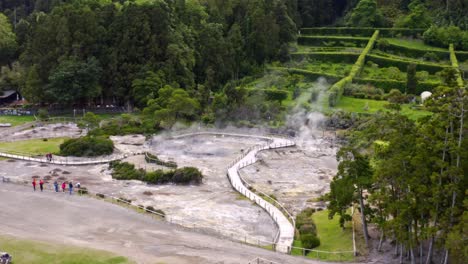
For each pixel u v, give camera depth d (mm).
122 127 130000
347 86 157875
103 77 155250
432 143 52094
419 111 132125
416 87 154000
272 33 193000
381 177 54719
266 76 177625
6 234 59969
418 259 55906
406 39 198875
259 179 93688
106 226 65188
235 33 187875
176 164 99000
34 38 163125
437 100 52938
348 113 136500
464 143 49656
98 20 160875
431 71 169500
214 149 115812
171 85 150625
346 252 58500
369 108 142750
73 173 93938
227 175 95000
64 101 148625
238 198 82062
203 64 172750
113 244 58500
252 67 187250
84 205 73625
